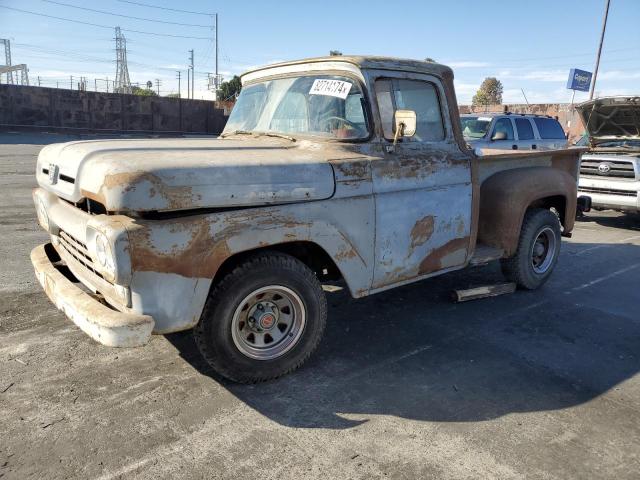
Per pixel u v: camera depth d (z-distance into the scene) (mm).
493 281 5793
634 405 3391
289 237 3297
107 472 2594
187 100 34562
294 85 4176
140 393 3322
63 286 3221
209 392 3367
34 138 26500
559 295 5531
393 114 3947
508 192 4918
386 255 3871
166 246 2846
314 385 3516
